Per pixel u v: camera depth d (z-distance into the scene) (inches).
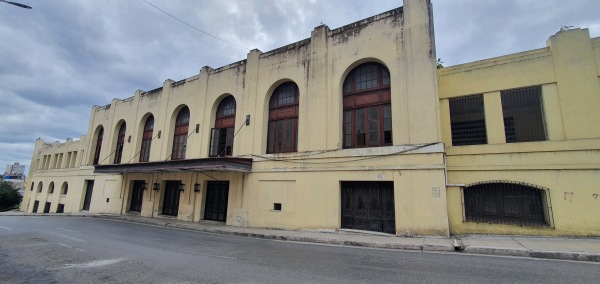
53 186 1290.6
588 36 434.0
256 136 649.0
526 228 418.0
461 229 450.9
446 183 453.1
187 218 710.5
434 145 453.4
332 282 218.4
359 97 558.3
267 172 610.9
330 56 583.2
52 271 248.1
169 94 862.5
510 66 474.0
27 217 794.8
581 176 405.4
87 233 478.9
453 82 511.8
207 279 225.3
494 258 309.3
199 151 739.4
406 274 241.9
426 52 484.7
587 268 260.4
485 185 458.6
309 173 557.6
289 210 567.2
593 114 412.5
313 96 587.5
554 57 446.9
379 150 495.8
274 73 654.5
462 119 503.2
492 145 458.9
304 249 368.8
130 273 241.9
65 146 1311.5
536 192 431.2
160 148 834.2
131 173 898.7
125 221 723.4
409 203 457.1
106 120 1068.5
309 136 574.2
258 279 225.3
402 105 491.8
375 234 473.4
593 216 391.5
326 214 523.2
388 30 527.8
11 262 279.6
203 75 786.2
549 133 433.7
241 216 621.0
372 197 504.7
